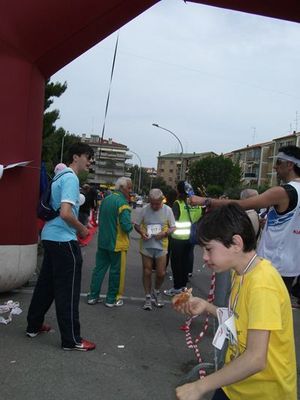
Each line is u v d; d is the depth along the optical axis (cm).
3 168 593
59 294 457
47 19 608
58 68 673
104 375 414
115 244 628
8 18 595
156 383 405
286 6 779
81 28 633
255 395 198
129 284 820
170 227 670
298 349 506
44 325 515
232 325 198
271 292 186
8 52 607
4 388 375
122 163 7319
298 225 379
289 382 197
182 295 236
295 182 381
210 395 367
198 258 1259
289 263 382
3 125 607
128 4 653
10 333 503
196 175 6794
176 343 512
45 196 456
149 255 654
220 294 499
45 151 2430
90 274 895
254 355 177
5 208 612
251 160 9638
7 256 616
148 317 609
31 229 646
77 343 465
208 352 489
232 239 193
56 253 452
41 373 407
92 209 1670
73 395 371
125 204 627
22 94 618
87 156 486
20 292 673
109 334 527
